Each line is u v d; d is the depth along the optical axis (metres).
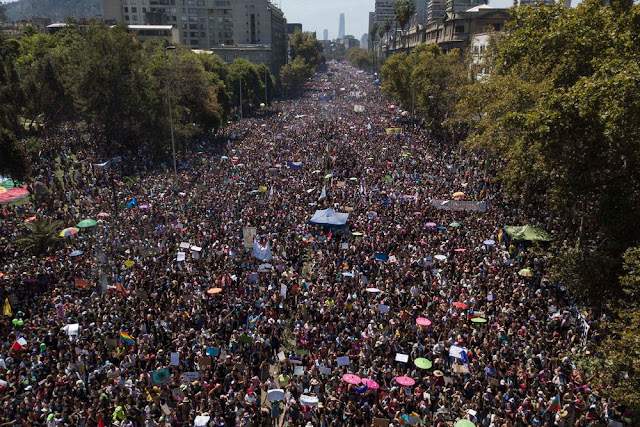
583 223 24.59
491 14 107.56
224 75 96.19
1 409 16.75
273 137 74.12
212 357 19.86
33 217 34.09
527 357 20.12
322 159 58.62
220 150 65.81
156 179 47.69
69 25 75.69
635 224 18.84
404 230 34.00
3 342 20.95
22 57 71.38
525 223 35.31
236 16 167.88
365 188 44.94
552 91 20.83
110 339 20.52
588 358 16.80
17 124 54.34
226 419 17.14
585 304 23.02
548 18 30.14
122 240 32.03
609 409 17.09
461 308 23.80
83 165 49.78
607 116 17.17
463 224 35.47
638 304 15.67
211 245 31.91
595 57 24.02
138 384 18.47
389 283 26.16
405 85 91.19
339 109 113.69
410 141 70.06
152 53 72.62
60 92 59.81
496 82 40.47
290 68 154.50
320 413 17.59
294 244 32.47
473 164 54.94
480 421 17.23
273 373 20.70
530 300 24.91
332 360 19.77
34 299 24.77
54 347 20.48
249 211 38.34
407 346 21.48
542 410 17.33
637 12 22.34
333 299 25.02
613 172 19.33
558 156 20.67
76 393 17.77
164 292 25.25
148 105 55.81
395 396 17.70
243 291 25.91
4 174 32.69
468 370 19.48
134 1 165.50
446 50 115.44
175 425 16.92
